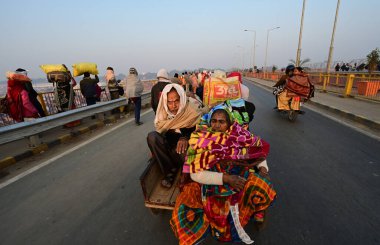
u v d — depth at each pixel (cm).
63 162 434
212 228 188
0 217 273
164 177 268
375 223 237
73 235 238
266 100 1192
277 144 487
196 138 196
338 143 479
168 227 244
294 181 328
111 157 451
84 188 334
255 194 194
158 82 518
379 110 755
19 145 514
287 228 234
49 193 323
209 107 348
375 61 1808
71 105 714
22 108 564
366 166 367
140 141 547
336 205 269
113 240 229
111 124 754
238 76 409
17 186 347
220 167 198
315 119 711
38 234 242
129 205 288
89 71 782
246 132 202
